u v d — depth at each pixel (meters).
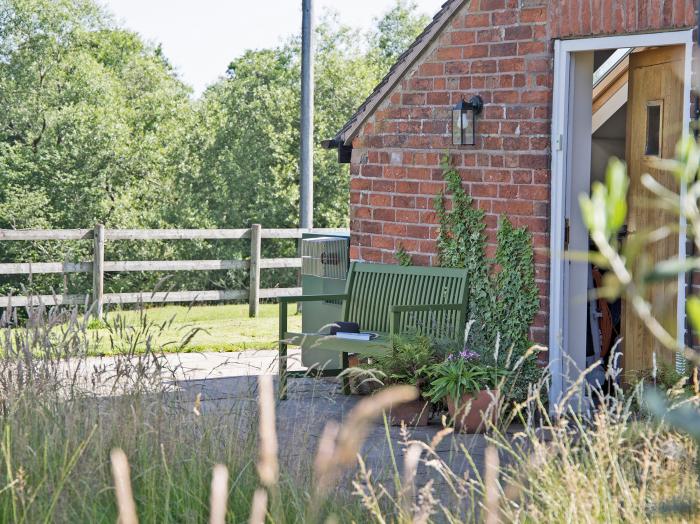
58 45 32.81
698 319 1.25
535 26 7.38
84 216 31.39
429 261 8.22
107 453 4.37
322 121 31.52
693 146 1.42
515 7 7.49
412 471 3.53
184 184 32.75
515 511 3.87
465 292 7.81
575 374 7.41
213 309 15.68
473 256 7.85
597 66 8.28
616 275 1.39
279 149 31.36
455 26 7.90
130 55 39.94
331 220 31.62
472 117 7.75
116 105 33.41
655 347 7.01
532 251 7.44
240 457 4.54
